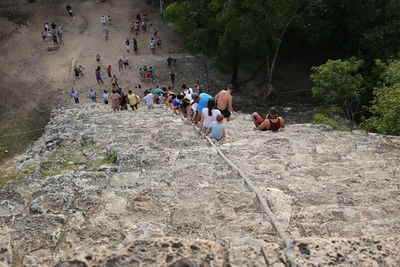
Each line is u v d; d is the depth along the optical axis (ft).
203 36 85.40
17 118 81.20
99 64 97.86
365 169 21.76
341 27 98.89
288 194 17.71
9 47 101.81
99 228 15.46
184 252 10.69
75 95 83.82
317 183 18.84
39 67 96.17
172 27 114.32
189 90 52.75
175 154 25.88
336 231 13.74
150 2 123.34
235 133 33.30
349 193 17.42
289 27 95.91
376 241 10.94
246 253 10.78
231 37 81.56
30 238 14.74
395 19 84.69
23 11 115.24
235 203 16.89
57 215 16.37
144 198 17.80
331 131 32.96
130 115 51.11
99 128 39.73
